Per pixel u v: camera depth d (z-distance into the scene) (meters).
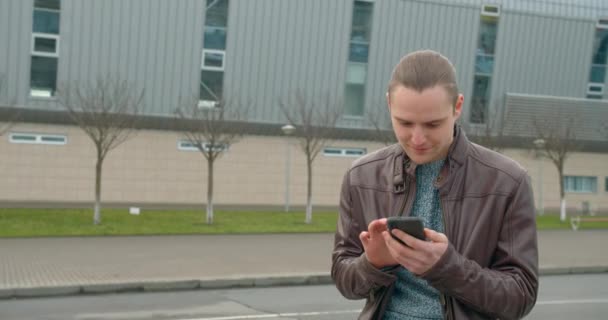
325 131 23.17
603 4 29.92
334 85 27.14
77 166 24.66
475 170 2.12
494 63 29.17
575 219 26.73
